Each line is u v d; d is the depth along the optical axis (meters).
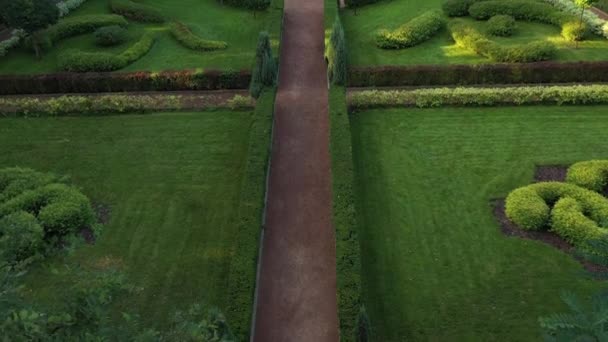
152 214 20.45
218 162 22.98
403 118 25.44
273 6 34.22
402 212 20.20
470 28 30.22
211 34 32.88
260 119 24.05
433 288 17.28
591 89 25.64
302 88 27.48
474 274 17.67
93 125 25.67
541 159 22.38
